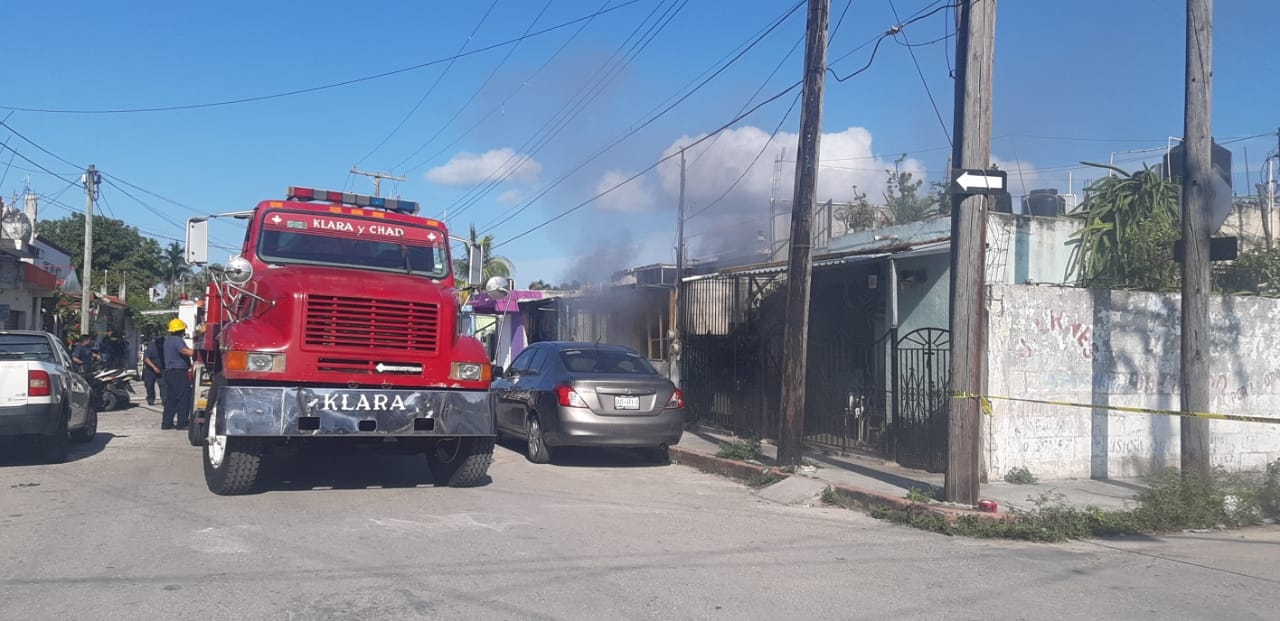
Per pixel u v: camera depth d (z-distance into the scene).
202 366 10.69
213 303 10.44
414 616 5.07
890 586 6.06
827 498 9.52
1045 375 10.75
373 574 5.91
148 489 8.89
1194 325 9.86
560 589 5.70
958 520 8.23
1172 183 12.77
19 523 7.26
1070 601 5.81
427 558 6.38
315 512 7.89
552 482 10.24
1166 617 5.49
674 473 11.52
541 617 5.12
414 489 9.34
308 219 9.98
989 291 10.48
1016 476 10.48
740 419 14.51
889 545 7.45
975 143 8.59
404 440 8.98
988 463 10.47
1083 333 10.96
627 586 5.83
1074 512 8.38
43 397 9.98
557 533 7.38
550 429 11.31
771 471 10.63
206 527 7.17
